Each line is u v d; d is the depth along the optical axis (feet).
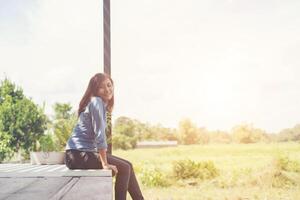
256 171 32.48
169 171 33.42
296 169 32.83
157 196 31.12
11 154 26.58
